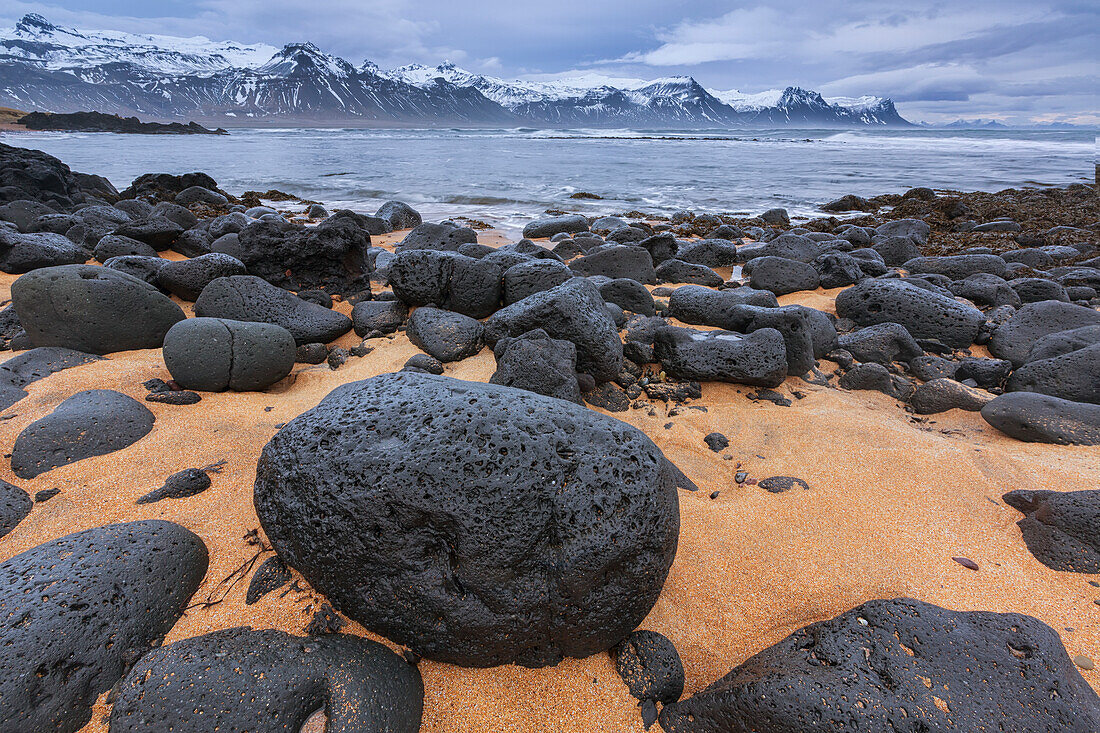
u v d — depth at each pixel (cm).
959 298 720
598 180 2558
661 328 491
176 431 336
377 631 217
